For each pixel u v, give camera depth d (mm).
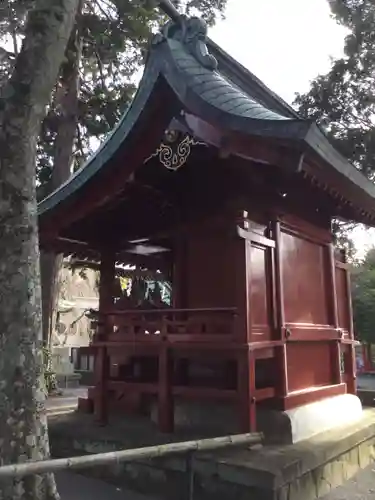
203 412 6027
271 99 7551
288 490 4410
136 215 7340
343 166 5504
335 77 18375
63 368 15320
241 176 6012
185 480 4816
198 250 6676
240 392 5184
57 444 6117
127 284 10938
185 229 6766
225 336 5359
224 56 7027
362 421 6809
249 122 4836
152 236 7383
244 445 5047
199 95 5320
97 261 8664
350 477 5633
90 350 6789
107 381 6398
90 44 12977
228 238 6336
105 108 13258
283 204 6297
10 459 3492
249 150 5020
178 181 6617
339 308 7723
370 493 5066
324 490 5047
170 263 8516
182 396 5715
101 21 12047
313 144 4668
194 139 5652
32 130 3979
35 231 3932
